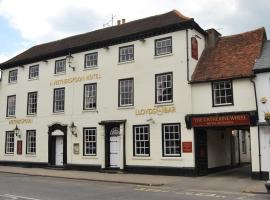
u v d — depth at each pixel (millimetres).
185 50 21578
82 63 26141
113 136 24219
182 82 21500
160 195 14195
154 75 22594
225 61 21641
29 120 28953
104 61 25016
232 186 16938
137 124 22906
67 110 26516
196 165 20703
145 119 22594
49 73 28109
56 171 24719
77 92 26141
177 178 19938
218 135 24312
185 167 20812
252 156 18828
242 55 21516
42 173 23281
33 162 28188
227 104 20156
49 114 27609
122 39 24078
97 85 25125
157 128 22094
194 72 21938
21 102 29859
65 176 21359
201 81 20922
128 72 23750
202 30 23141
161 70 22359
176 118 21469
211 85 20766
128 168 22953
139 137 22828
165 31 22453
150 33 22906
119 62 24219
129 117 23297
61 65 27594
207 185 17391
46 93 28094
